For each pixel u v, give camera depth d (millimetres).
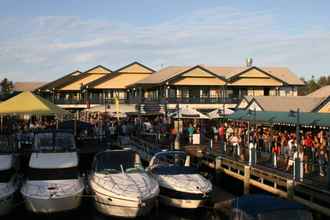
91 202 19641
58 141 22109
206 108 52469
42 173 18875
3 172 18688
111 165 19594
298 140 19141
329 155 16891
